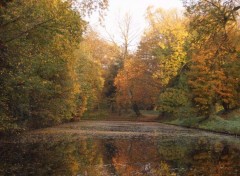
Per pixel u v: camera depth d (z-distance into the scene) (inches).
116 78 2938.0
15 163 649.6
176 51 2359.7
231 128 1403.8
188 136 1294.3
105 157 753.0
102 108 3378.4
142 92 2765.7
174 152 835.4
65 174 551.8
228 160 712.4
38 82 1003.9
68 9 852.0
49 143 991.6
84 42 2709.2
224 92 1686.8
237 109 1812.3
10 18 750.5
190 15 938.7
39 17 764.6
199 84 1716.3
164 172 577.3
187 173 569.3
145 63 2758.4
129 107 3213.6
